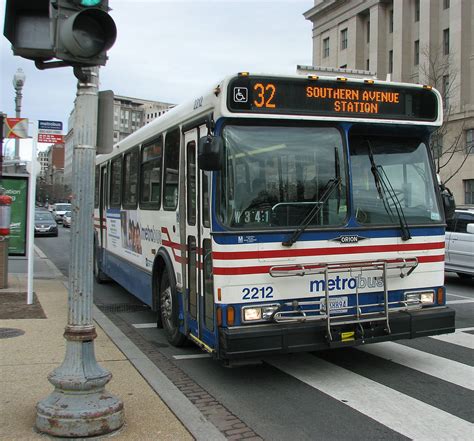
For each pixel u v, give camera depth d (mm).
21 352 6457
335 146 5785
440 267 6148
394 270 5840
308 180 5656
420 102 6125
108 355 6539
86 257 4266
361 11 54688
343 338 5484
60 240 28828
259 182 5492
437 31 45875
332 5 58125
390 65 52719
